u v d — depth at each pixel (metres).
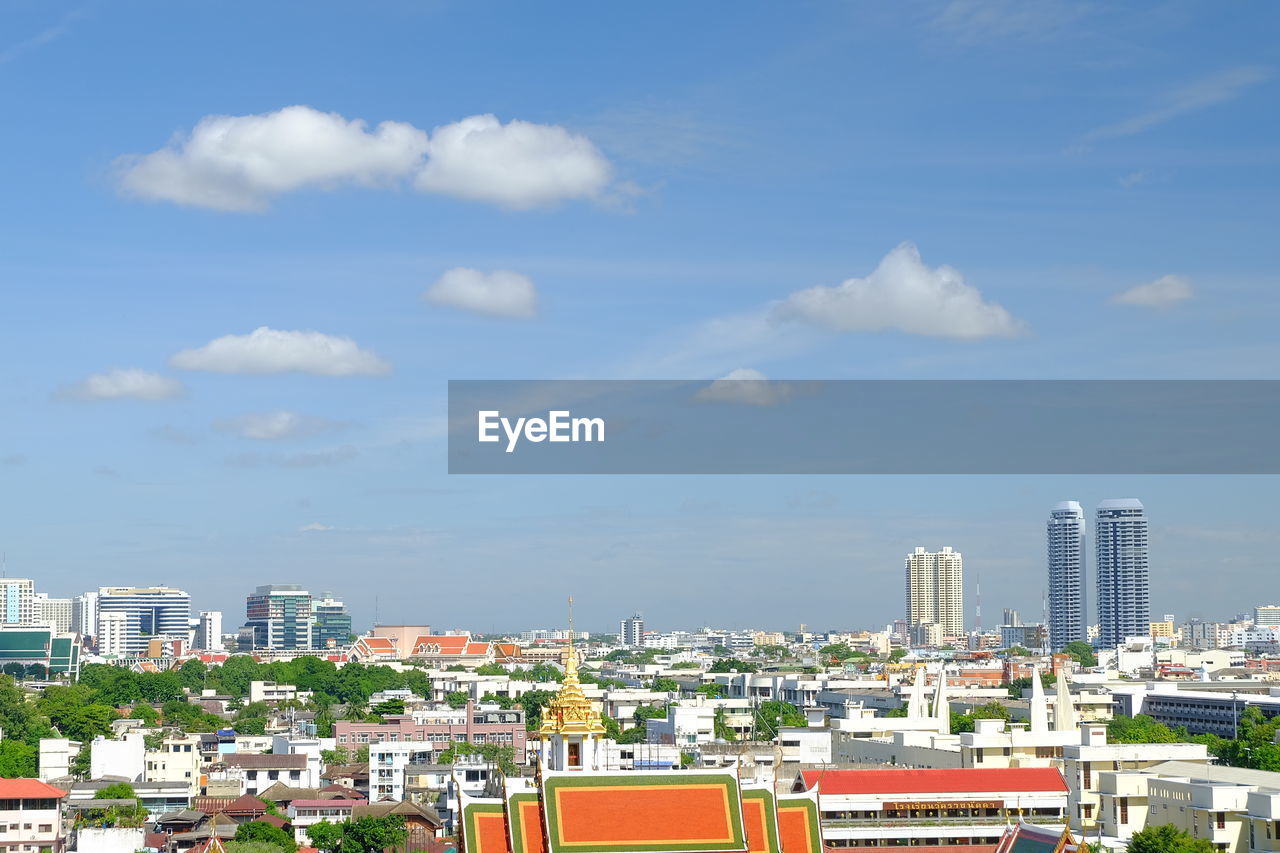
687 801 171.75
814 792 179.12
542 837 168.88
